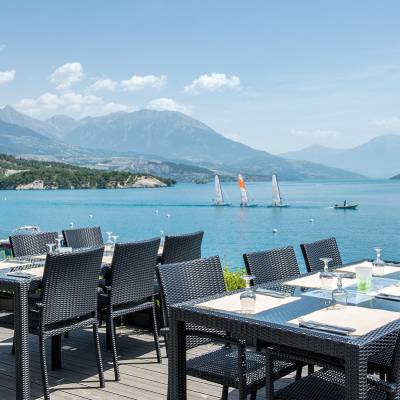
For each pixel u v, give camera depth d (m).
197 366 2.99
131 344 4.93
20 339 3.51
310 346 2.26
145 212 47.59
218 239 27.75
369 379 2.50
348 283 3.29
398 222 35.00
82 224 36.16
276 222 36.41
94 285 3.97
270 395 2.63
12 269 4.09
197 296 3.35
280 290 3.16
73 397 3.73
